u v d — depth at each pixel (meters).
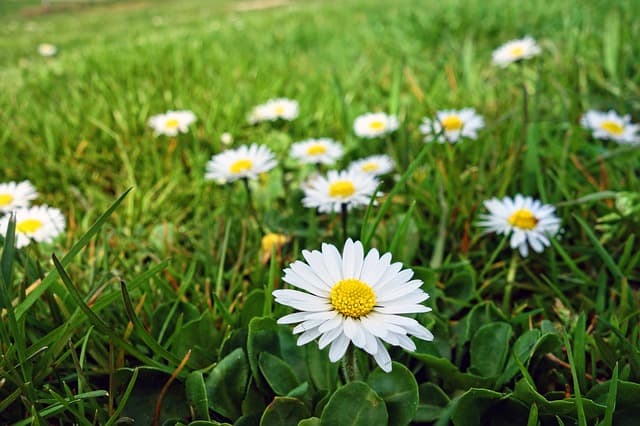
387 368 0.11
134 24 1.14
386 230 0.20
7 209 0.22
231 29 0.77
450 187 0.22
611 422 0.12
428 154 0.26
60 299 0.15
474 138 0.27
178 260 0.21
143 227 0.24
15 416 0.14
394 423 0.13
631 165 0.23
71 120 0.33
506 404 0.13
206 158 0.30
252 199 0.25
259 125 0.34
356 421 0.12
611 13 0.44
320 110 0.35
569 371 0.15
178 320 0.15
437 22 0.56
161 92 0.39
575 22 0.47
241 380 0.14
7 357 0.13
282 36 0.63
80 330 0.16
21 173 0.28
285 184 0.26
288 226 0.22
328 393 0.13
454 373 0.14
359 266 0.12
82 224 0.24
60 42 0.83
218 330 0.17
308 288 0.12
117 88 0.40
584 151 0.26
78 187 0.28
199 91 0.39
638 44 0.38
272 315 0.15
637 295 0.17
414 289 0.12
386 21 0.65
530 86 0.35
